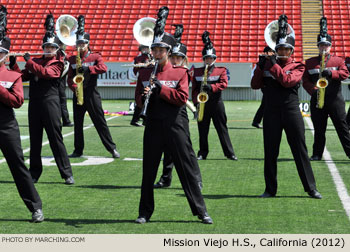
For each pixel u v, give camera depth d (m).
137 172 9.30
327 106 10.06
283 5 35.16
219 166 9.84
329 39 9.62
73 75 10.50
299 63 7.16
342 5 34.84
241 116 20.31
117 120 19.16
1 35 5.85
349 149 10.16
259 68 7.21
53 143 8.25
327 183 8.25
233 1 35.56
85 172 9.30
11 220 6.20
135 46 33.47
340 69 9.75
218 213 6.49
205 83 9.97
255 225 5.94
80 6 35.94
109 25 34.72
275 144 7.28
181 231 5.71
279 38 7.10
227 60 32.25
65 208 6.77
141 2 35.94
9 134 5.92
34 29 34.78
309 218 6.23
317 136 10.38
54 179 8.68
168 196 7.45
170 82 5.88
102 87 29.56
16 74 5.91
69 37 10.52
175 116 5.89
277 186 8.03
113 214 6.46
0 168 9.55
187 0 35.81
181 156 5.93
